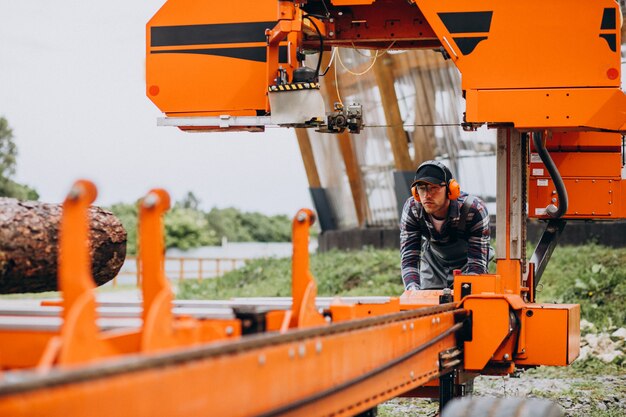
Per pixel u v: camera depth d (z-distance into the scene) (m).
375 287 19.58
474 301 5.33
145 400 2.11
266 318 3.36
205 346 2.37
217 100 6.55
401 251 7.52
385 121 24.06
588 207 7.72
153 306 2.60
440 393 5.37
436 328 4.65
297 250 3.46
